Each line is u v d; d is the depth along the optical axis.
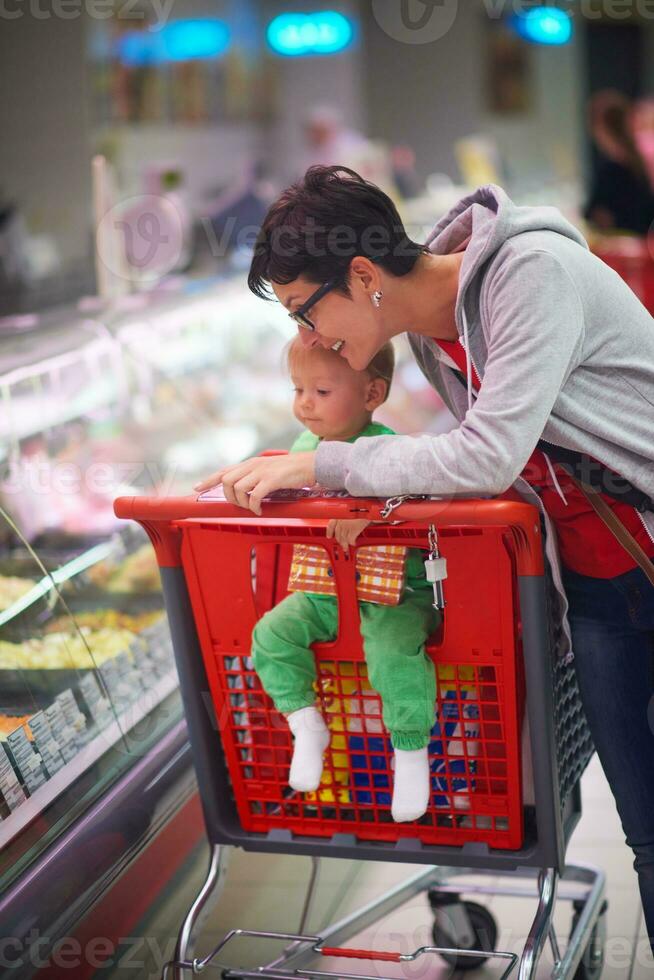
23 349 2.96
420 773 1.98
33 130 6.07
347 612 2.02
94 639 2.69
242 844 2.21
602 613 2.12
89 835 2.29
